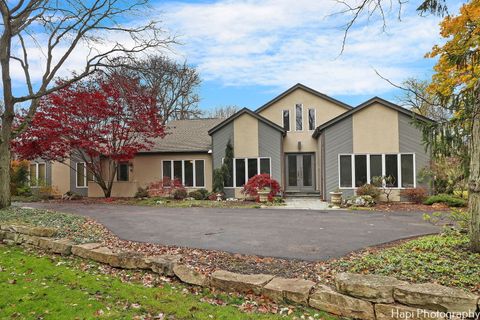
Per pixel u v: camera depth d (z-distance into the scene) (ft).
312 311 12.85
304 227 30.66
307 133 67.77
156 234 27.81
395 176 53.06
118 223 33.58
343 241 24.22
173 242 24.73
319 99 67.97
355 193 54.49
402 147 53.01
